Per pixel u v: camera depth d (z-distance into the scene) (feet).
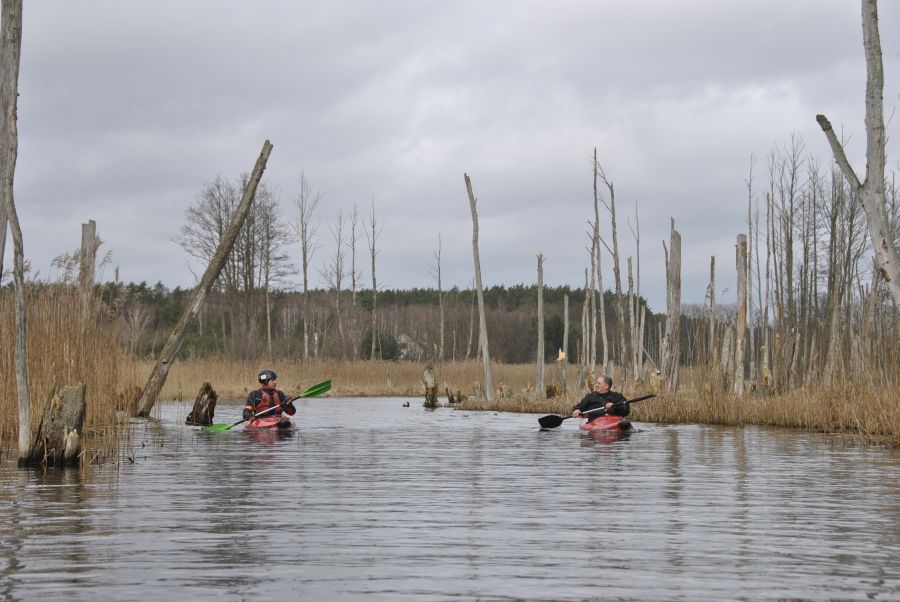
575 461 39.58
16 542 21.36
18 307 35.45
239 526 23.48
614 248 95.04
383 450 44.75
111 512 25.53
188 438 51.31
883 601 16.58
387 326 253.44
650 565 19.26
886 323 60.75
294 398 61.21
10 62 35.37
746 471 35.91
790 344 84.94
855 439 50.93
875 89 44.01
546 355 256.32
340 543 21.43
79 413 37.09
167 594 16.89
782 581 17.97
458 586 17.53
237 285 164.55
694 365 69.77
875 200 43.98
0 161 35.60
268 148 69.36
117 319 54.75
